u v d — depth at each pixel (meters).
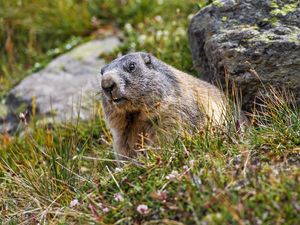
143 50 15.20
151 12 18.08
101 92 10.90
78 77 15.67
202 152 8.99
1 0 19.20
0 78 17.38
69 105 14.38
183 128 10.10
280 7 11.54
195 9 13.73
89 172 10.93
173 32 15.56
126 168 9.45
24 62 17.97
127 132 10.85
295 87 10.91
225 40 11.50
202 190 7.84
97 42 17.33
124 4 18.80
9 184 10.66
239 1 11.91
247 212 7.28
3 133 14.48
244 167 8.35
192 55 12.93
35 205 9.79
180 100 10.68
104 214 8.35
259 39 11.16
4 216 9.82
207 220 7.25
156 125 10.44
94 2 19.03
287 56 10.91
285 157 8.58
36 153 11.73
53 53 17.44
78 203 8.97
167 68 11.01
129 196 8.57
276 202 7.42
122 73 10.38
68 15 18.67
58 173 10.51
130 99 10.38
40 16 18.83
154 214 8.05
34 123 13.11
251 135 9.55
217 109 11.03
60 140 11.36
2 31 18.56
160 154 9.47
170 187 8.31
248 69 11.17
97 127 12.79
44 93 15.16
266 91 11.12
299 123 9.50
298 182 7.61
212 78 12.24
